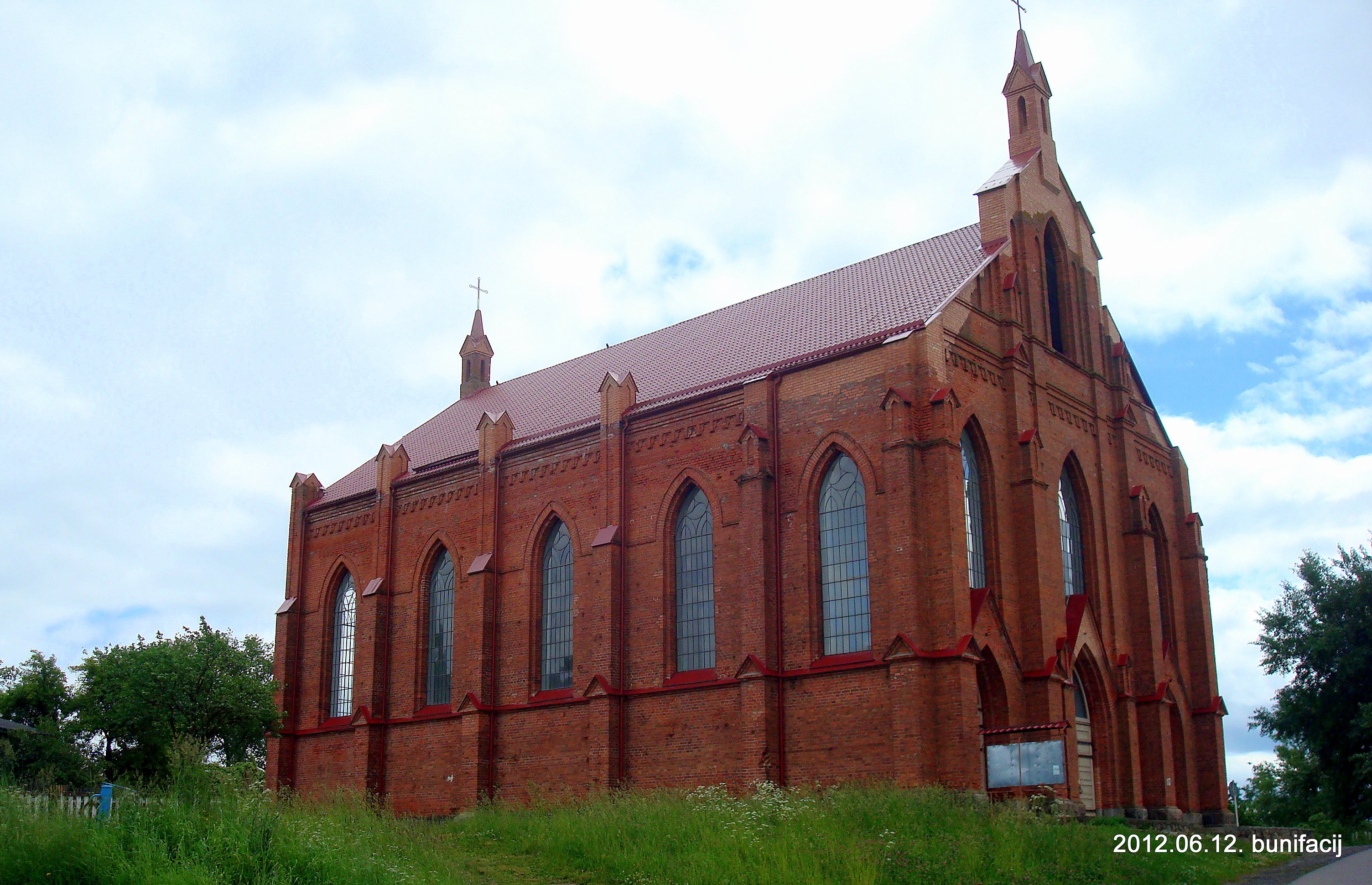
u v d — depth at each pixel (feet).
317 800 124.88
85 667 179.63
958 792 112.16
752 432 137.08
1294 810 289.94
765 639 131.34
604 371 191.01
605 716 145.59
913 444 125.70
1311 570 173.17
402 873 73.26
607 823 94.94
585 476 161.27
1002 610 133.69
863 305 152.25
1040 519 139.85
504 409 205.46
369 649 184.96
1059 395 152.46
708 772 135.85
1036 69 164.86
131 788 81.66
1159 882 89.15
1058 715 133.08
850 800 100.94
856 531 130.93
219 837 69.10
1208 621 170.91
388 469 192.85
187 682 165.68
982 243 152.25
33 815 71.46
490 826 104.88
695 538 147.43
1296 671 173.27
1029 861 87.56
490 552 171.32
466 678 169.07
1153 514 169.99
